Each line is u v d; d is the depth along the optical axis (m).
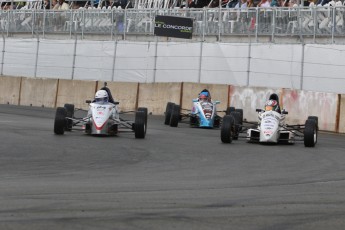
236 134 57.66
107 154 44.59
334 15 82.88
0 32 111.62
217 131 68.50
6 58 109.00
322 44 83.12
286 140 55.91
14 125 64.69
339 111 75.12
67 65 103.56
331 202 26.78
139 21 98.62
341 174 37.81
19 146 47.16
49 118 77.19
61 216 21.77
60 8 115.94
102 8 110.50
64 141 51.28
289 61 85.56
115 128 57.84
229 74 90.00
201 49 92.25
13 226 19.86
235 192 29.20
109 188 29.55
